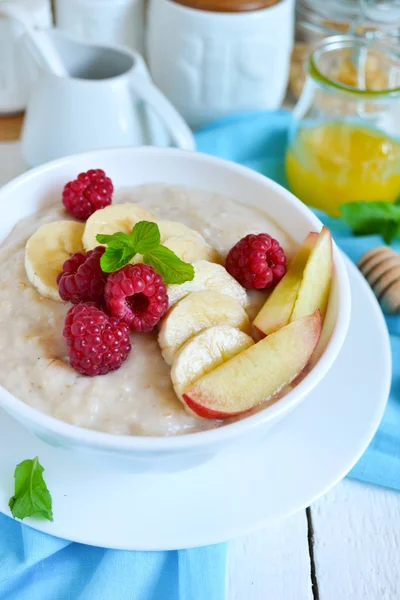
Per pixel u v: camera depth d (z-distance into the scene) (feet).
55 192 1.61
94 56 1.91
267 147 2.06
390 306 1.68
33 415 1.28
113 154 1.63
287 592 1.38
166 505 1.36
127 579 1.36
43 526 1.34
